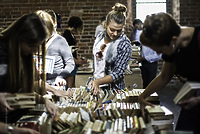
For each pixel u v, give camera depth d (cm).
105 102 268
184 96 188
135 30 601
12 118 242
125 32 777
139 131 192
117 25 290
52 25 317
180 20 775
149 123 211
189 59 191
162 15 188
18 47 192
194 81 196
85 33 757
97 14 750
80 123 209
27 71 216
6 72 194
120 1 754
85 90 287
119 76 298
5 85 198
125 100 261
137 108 235
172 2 814
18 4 746
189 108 193
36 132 183
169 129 217
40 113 247
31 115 248
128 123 202
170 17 188
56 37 333
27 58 214
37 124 210
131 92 279
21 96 201
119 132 181
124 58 300
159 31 184
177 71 206
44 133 204
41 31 193
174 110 513
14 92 205
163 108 233
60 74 332
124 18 292
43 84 267
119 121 206
